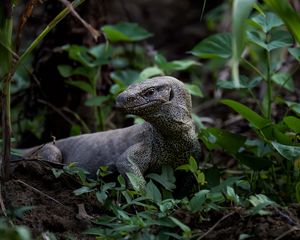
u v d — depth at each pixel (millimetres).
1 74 8023
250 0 6684
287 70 13875
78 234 7586
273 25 9453
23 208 7180
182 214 7320
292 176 9156
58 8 11211
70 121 11281
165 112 8258
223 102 8828
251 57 14781
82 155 8891
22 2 17250
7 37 7711
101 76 11742
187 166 8117
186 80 16422
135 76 11672
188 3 20984
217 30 17672
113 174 8680
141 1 20453
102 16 11953
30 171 8484
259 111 12133
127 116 10766
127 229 6875
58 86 11492
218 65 15406
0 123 10938
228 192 7344
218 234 7016
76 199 8164
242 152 9711
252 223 7008
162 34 20109
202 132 9094
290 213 7168
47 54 11383
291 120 8516
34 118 11672
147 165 8555
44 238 7207
